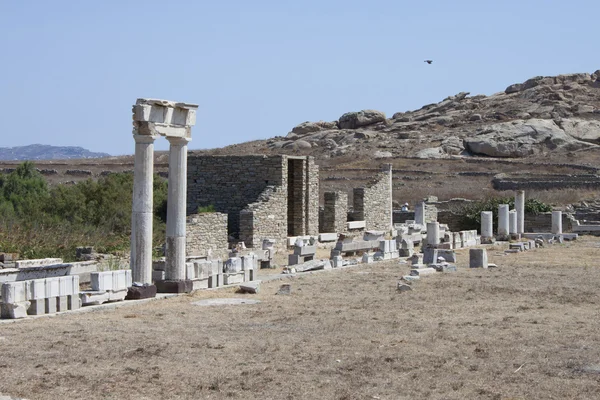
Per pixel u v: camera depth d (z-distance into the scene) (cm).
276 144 12875
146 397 1312
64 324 1939
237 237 4578
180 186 2528
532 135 11294
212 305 2308
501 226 5241
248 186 4691
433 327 1947
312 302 2395
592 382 1417
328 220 5109
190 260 3112
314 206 4941
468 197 8219
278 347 1686
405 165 10462
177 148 2522
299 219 4866
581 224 6116
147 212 2408
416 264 3469
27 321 1975
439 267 3366
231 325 1966
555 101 13512
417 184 9300
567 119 12106
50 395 1316
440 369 1505
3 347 1664
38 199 4812
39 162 12212
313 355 1614
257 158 4669
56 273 2614
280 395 1325
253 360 1570
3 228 3856
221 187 4744
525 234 5378
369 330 1903
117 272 2331
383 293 2622
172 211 2534
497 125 11756
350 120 13888
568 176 8869
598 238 5466
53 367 1499
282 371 1480
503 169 10062
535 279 3025
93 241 3875
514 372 1485
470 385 1392
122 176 5278
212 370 1486
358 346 1706
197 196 4791
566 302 2406
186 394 1329
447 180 9469
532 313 2188
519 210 5378
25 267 2677
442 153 11144
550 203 7312
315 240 4478
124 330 1872
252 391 1348
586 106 13100
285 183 4631
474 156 11025
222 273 2770
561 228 5631
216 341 1750
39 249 3525
